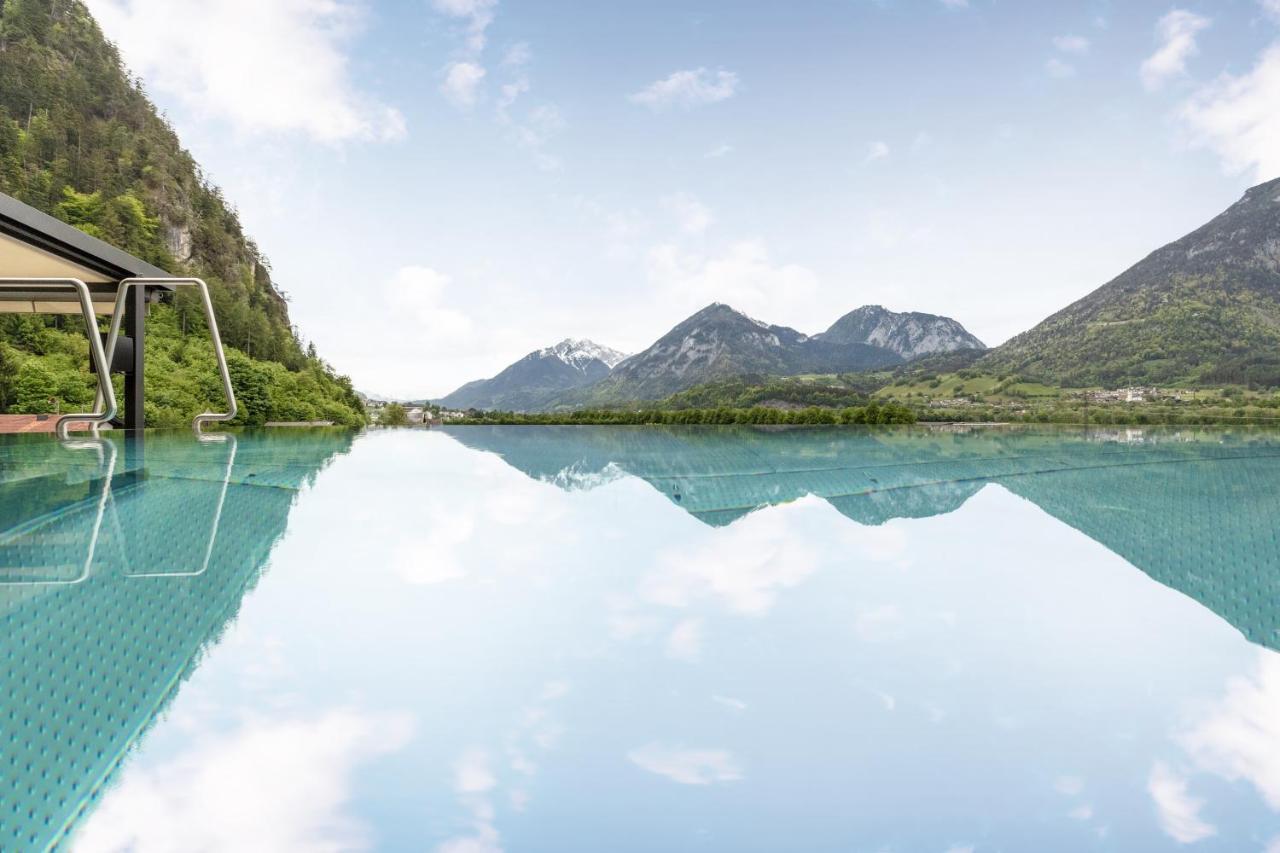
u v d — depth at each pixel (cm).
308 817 88
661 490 427
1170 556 245
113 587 194
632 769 102
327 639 155
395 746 108
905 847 84
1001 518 321
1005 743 111
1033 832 87
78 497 361
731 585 204
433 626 165
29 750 104
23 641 151
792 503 364
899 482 452
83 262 647
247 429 1377
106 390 582
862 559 238
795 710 122
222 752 104
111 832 84
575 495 395
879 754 107
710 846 84
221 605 180
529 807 92
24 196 4956
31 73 5916
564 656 147
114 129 6122
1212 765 104
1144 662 146
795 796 94
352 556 237
